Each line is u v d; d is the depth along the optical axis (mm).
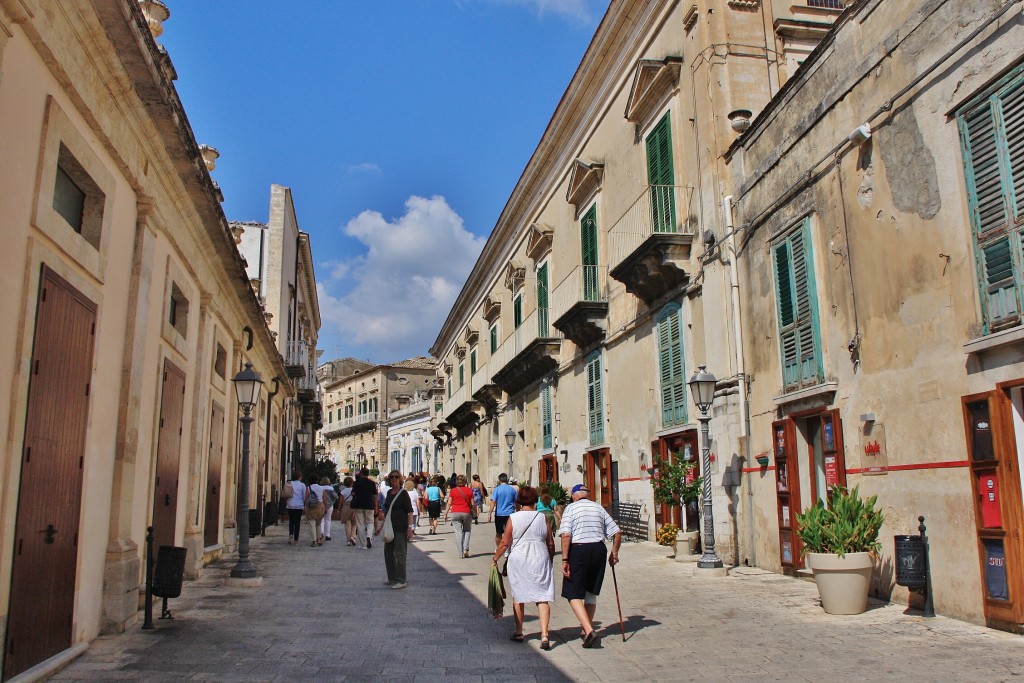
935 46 8242
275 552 16719
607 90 19062
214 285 13484
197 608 9305
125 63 7125
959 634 7160
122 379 8070
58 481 6273
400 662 6672
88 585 7156
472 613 9141
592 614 7535
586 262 20391
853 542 8469
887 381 8992
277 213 29984
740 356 12578
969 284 7680
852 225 9711
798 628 7801
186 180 9820
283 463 31594
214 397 14328
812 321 10508
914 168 8539
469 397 37594
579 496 7879
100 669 6254
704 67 13961
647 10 16562
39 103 5781
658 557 13781
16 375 5445
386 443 69000
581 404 21031
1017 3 7133
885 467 8984
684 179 14773
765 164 11938
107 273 7469
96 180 7059
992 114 7434
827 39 10242
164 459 10008
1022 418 7168
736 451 12633
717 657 6746
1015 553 6988
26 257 5617
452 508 15633
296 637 7664
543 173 24812
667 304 15414
